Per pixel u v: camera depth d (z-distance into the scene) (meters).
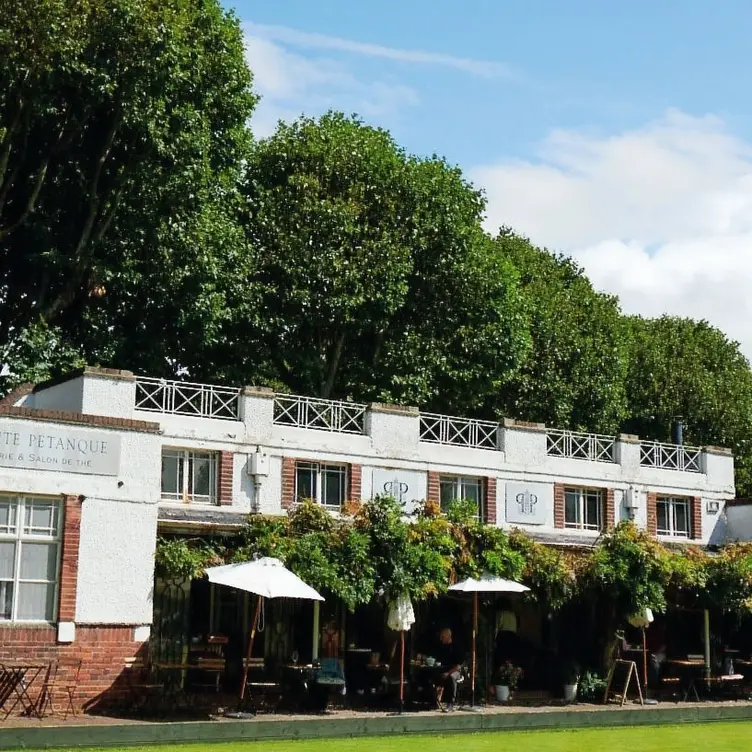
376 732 21.14
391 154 37.81
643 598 26.69
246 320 35.25
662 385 49.31
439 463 30.44
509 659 27.30
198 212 32.31
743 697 29.59
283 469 28.00
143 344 33.47
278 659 25.86
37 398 27.86
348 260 35.97
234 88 33.41
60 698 20.47
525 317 40.19
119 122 30.56
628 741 20.95
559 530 32.22
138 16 29.19
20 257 33.16
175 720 20.30
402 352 37.56
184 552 22.67
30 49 28.05
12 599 20.34
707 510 35.34
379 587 23.81
